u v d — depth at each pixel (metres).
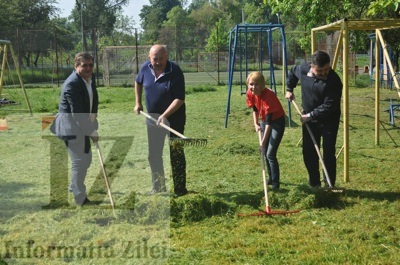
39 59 45.78
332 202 6.66
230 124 14.03
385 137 11.70
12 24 50.91
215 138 12.07
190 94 23.55
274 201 6.58
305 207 6.47
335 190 6.70
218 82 29.58
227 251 5.19
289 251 5.18
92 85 6.54
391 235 5.54
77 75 6.38
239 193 7.09
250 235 5.62
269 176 7.45
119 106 18.75
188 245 5.33
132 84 29.91
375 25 8.55
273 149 7.16
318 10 13.82
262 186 7.48
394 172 8.34
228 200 6.69
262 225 5.90
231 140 11.75
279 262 4.89
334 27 8.92
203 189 7.37
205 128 13.52
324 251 5.12
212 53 40.31
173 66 6.84
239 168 8.73
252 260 4.96
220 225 5.93
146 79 6.87
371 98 20.14
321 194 6.60
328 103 6.92
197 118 15.04
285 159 9.44
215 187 7.47
